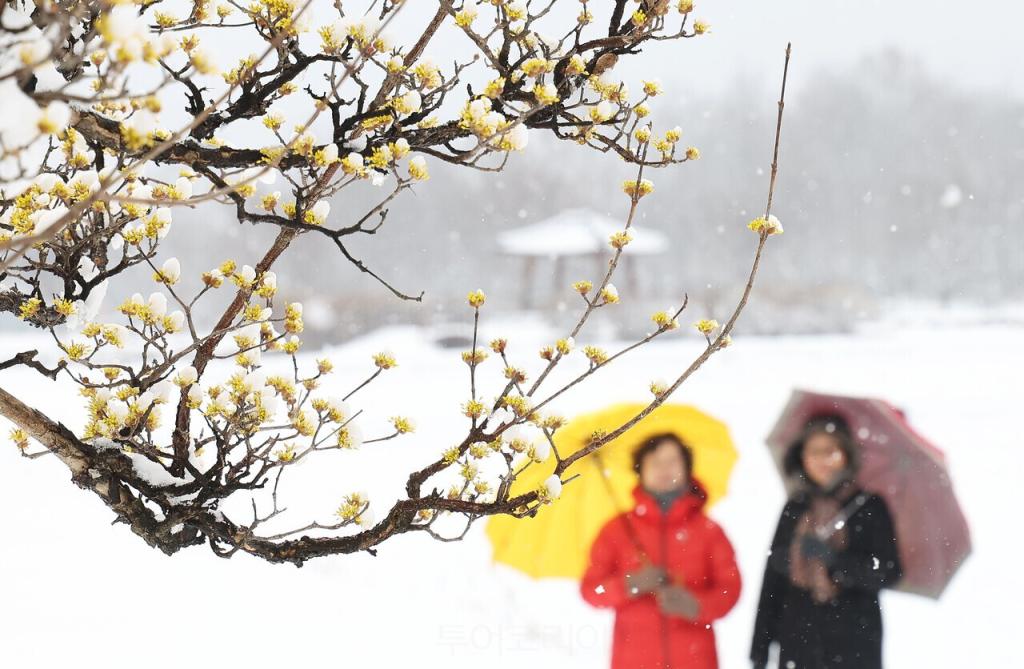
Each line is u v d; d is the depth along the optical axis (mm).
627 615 7902
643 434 8234
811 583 7941
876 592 7988
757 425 26531
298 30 3418
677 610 7781
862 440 8188
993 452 22438
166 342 3459
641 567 7898
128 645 10828
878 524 7988
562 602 12320
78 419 19922
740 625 11727
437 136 3570
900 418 8445
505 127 3107
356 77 3406
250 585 12906
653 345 56625
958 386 34875
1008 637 11836
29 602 12164
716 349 3531
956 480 19922
